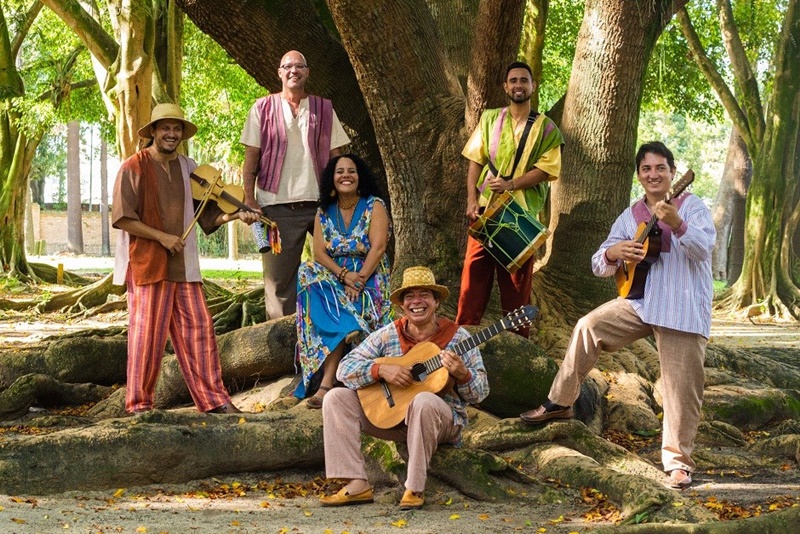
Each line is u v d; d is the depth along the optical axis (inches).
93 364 361.1
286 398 300.8
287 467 265.6
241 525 215.2
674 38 888.9
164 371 333.7
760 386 403.5
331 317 285.1
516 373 304.3
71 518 216.5
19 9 981.2
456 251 363.3
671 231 250.4
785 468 290.0
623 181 393.7
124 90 700.7
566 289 390.6
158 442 253.0
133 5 692.7
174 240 280.1
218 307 491.5
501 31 331.9
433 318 245.8
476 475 243.4
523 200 304.5
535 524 220.7
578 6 845.2
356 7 335.6
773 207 936.9
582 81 393.1
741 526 202.8
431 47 355.9
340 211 295.9
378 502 240.8
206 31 382.6
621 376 355.3
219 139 1019.3
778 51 945.5
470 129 349.7
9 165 949.2
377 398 239.6
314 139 319.3
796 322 873.5
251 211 288.2
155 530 208.8
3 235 948.0
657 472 262.7
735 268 1135.0
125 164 281.3
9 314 711.1
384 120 359.6
